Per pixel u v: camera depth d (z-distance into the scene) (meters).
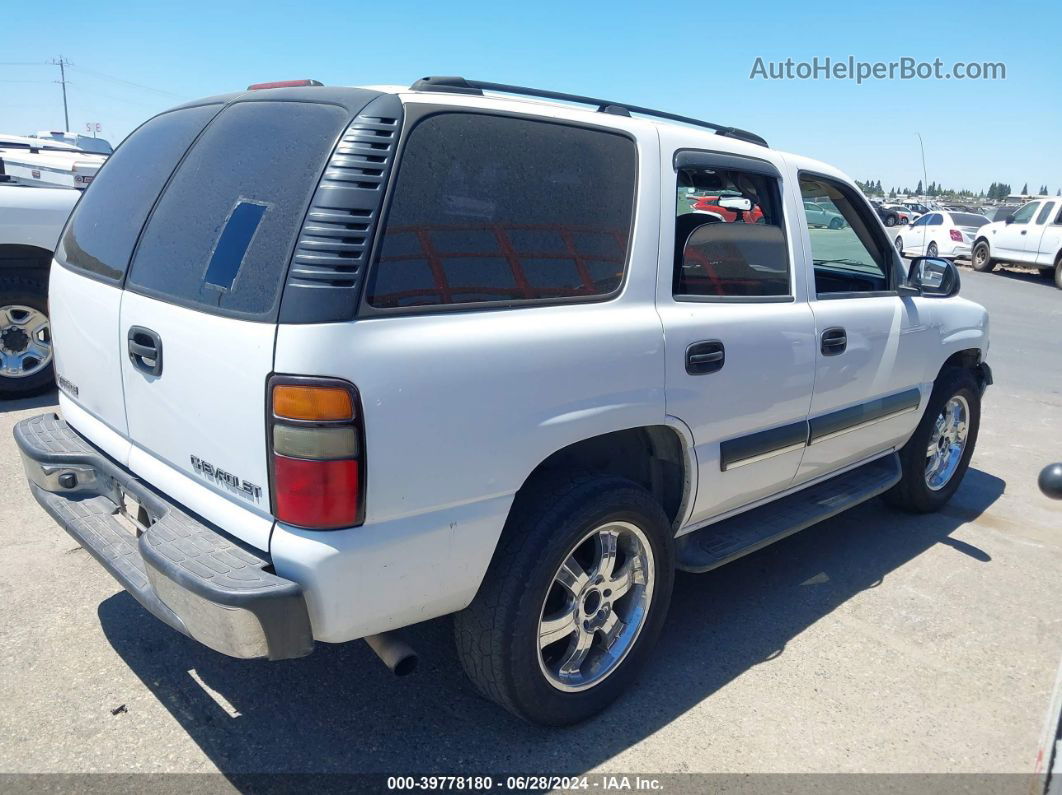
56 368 3.31
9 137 11.33
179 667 3.08
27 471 3.10
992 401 7.80
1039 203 19.98
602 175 2.77
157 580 2.25
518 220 2.52
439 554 2.32
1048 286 19.20
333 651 3.23
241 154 2.50
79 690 2.92
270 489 2.16
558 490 2.61
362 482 2.13
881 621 3.66
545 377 2.46
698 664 3.27
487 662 2.56
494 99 2.57
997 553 4.41
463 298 2.36
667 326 2.83
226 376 2.23
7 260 5.97
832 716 2.98
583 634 2.81
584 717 2.83
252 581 2.11
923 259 4.21
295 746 2.70
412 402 2.19
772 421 3.37
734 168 3.24
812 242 3.96
